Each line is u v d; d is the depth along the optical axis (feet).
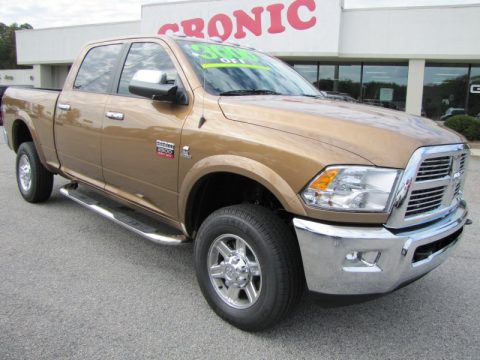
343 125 8.75
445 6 53.57
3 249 13.88
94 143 13.69
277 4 58.29
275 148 8.74
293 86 13.30
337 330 10.07
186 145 10.41
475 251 15.28
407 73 58.90
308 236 8.26
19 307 10.37
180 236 11.55
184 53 11.76
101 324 9.81
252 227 9.04
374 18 56.13
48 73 94.73
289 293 8.91
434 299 11.76
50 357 8.57
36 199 18.54
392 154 8.16
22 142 19.47
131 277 12.27
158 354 8.84
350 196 8.02
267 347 9.27
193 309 10.65
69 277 12.10
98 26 82.12
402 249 8.24
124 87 13.10
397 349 9.43
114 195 13.53
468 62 56.70
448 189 9.49
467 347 9.58
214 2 62.23
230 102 10.27
